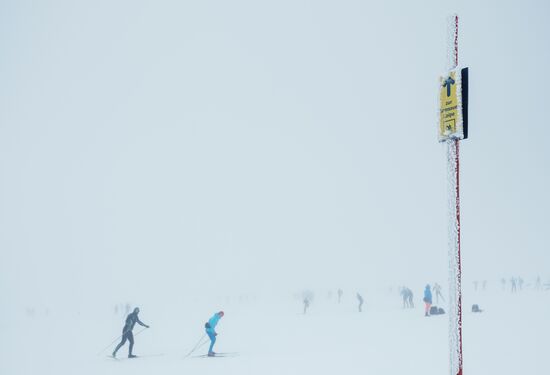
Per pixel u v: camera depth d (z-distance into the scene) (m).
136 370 9.14
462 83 3.00
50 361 10.70
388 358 8.77
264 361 9.30
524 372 6.80
